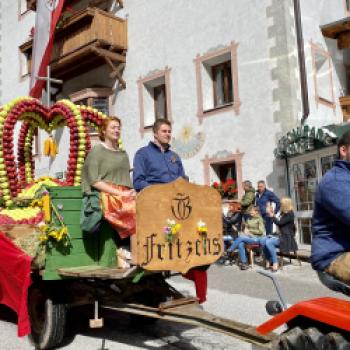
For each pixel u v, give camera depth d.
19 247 5.32
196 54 14.41
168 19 15.30
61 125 7.49
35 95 17.27
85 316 6.55
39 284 5.13
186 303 4.45
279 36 12.44
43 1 16.94
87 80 18.11
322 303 2.98
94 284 5.03
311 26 13.39
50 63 17.70
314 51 13.31
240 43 13.25
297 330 2.92
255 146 12.78
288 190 12.01
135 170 5.22
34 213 5.80
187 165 14.42
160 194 4.36
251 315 6.16
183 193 4.52
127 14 16.70
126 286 5.08
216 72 14.40
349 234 3.23
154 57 15.69
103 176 5.11
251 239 9.97
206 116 14.00
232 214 11.57
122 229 4.65
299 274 9.10
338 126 10.07
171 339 5.30
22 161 8.13
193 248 4.54
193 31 14.54
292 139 11.14
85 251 5.21
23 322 4.99
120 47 16.42
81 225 5.03
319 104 13.20
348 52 14.99
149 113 16.09
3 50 23.56
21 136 8.07
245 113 13.05
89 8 15.84
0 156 6.49
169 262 4.36
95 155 5.09
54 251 4.98
